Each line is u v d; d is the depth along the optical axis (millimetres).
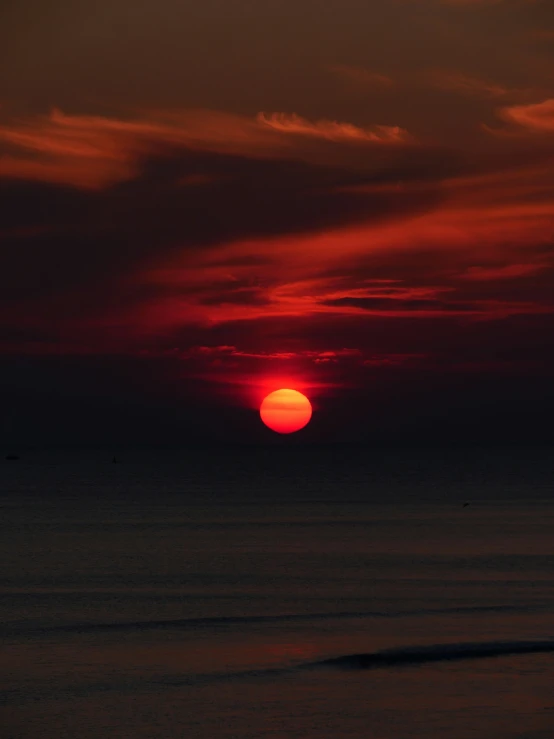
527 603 113688
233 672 82188
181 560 157625
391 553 164500
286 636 96188
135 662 86000
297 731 67875
